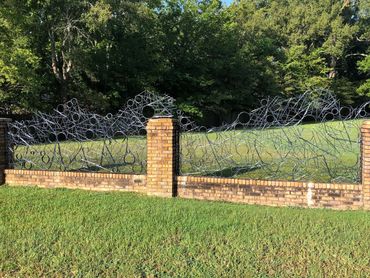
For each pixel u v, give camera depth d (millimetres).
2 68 20578
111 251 5176
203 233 5867
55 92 27312
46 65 26922
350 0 47219
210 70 35375
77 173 8742
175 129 8156
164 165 8047
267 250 5254
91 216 6652
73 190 8578
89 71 27500
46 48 26594
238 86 36594
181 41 34375
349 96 44125
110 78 29609
